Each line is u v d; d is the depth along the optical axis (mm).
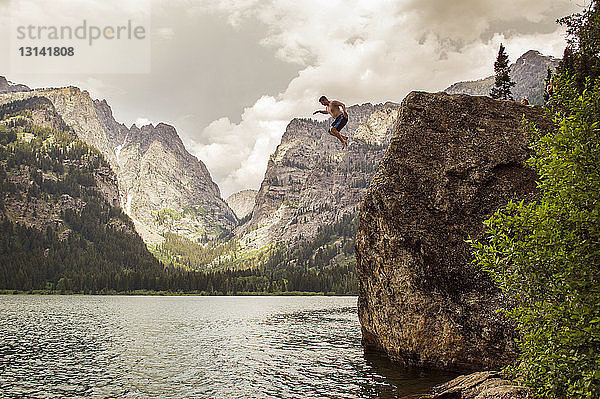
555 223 13430
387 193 30875
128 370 35594
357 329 70250
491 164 29422
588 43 24766
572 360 12664
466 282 27391
